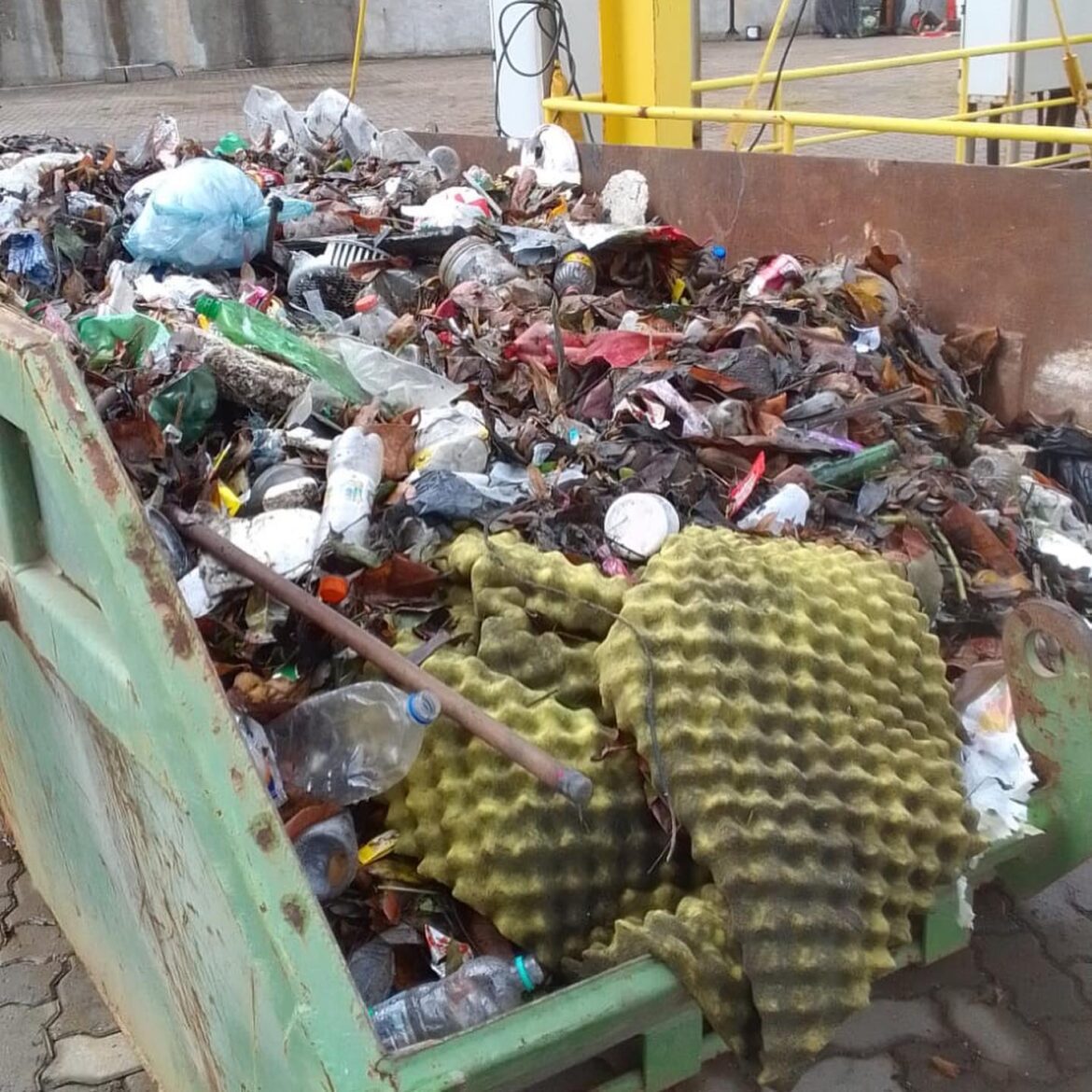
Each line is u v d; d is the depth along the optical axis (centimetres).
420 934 150
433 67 1861
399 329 318
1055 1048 212
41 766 176
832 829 144
